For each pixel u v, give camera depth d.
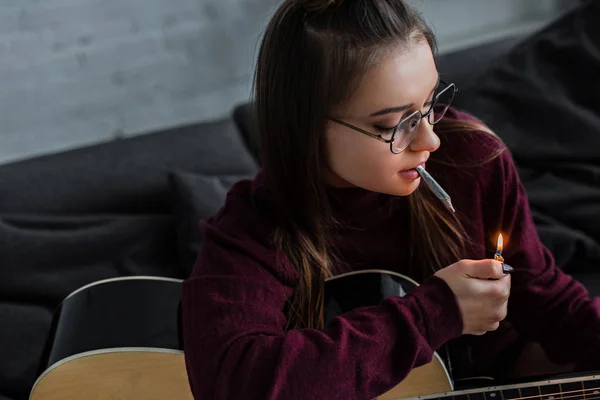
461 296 1.02
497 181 1.20
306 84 0.99
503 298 1.03
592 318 1.22
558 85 1.80
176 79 2.70
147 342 1.27
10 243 1.70
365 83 0.95
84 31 2.55
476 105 1.84
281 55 1.01
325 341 1.01
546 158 1.76
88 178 1.83
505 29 2.94
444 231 1.21
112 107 2.69
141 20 2.58
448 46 2.90
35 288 1.68
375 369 1.01
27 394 1.58
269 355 1.02
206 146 1.89
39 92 2.59
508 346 1.32
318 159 1.04
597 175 1.70
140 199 1.81
